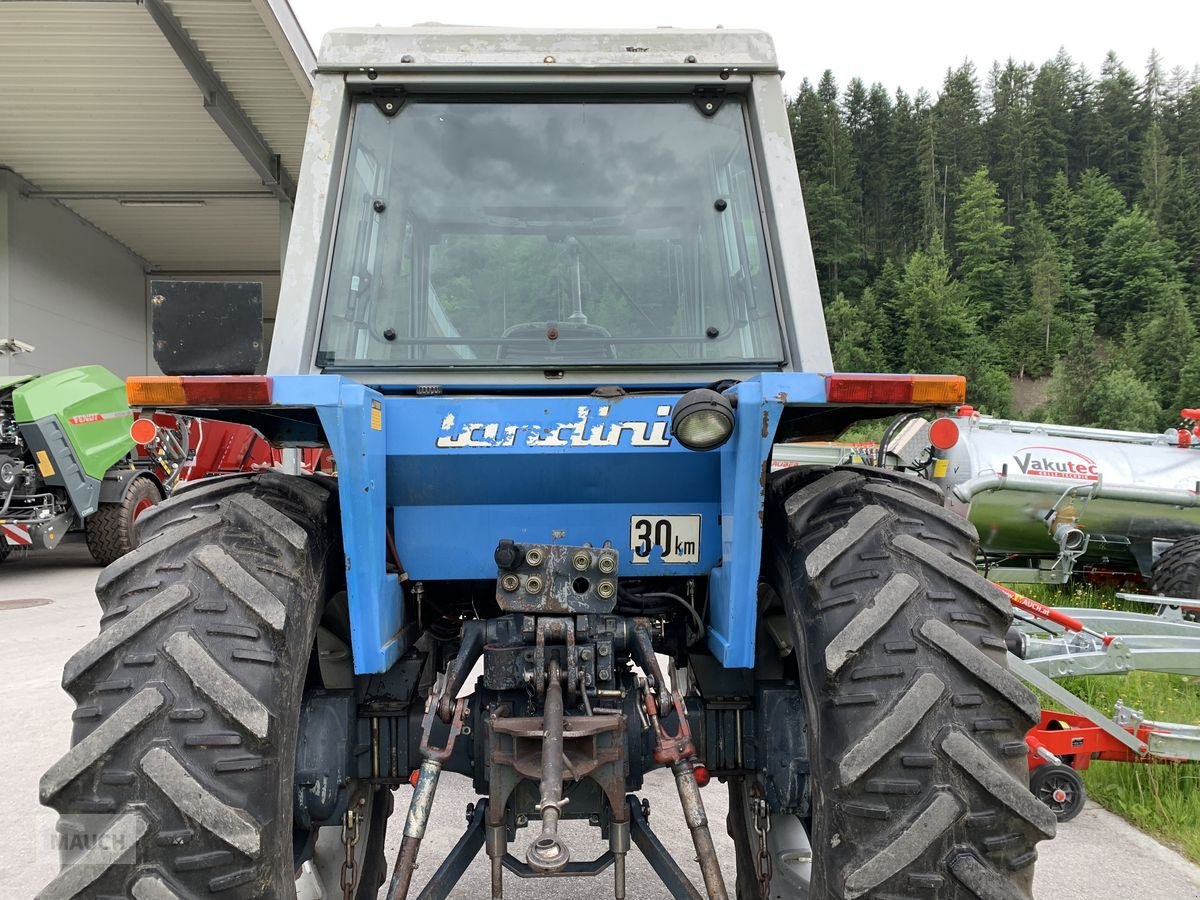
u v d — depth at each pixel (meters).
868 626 1.66
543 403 1.99
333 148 2.28
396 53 2.32
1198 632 4.81
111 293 18.58
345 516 1.80
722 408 1.73
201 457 9.07
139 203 16.17
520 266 2.33
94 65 11.55
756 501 1.84
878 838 1.55
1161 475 7.45
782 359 2.27
